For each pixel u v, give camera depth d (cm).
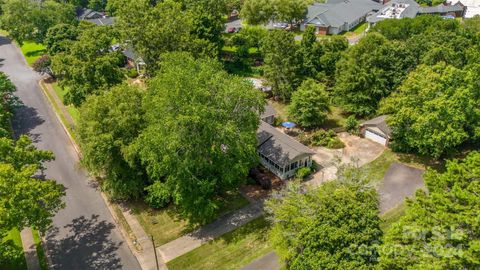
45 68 6519
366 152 4434
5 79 5219
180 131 3027
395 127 4175
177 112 3097
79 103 4647
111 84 4616
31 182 2698
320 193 2545
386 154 4375
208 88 3231
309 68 5612
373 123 4603
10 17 7538
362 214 2194
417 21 6228
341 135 4816
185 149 3198
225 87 3256
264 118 4988
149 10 5053
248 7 8450
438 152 3869
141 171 3584
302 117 4722
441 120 3734
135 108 3572
